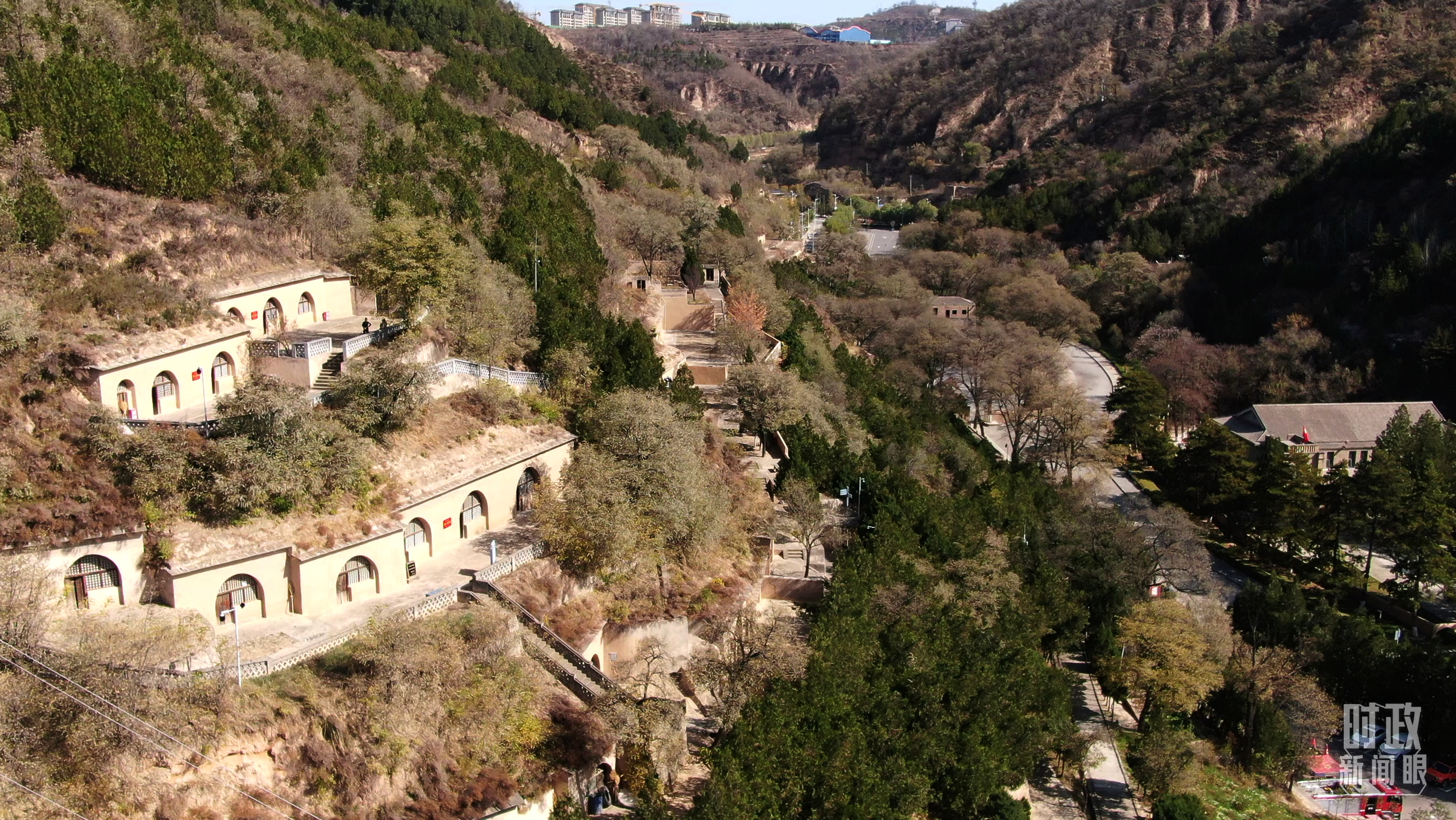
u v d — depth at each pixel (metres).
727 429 93.25
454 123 124.88
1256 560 111.88
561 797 50.62
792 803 51.88
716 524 69.88
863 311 151.62
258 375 66.25
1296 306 173.25
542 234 101.38
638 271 127.00
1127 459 137.50
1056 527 94.88
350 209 84.81
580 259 103.44
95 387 58.34
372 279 77.44
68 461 52.66
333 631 54.09
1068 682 74.12
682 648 64.88
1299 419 140.88
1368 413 142.00
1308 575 105.75
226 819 44.50
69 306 60.88
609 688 56.12
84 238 65.44
